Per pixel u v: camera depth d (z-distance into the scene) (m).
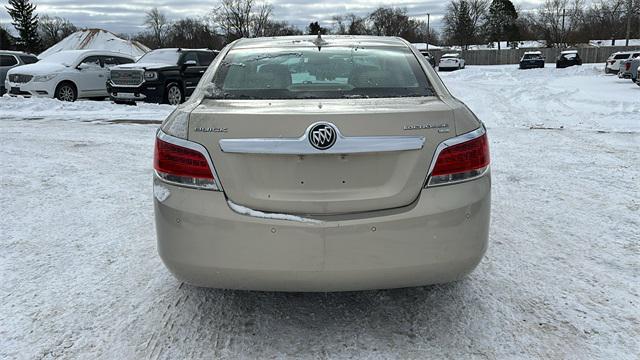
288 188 2.73
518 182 6.49
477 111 14.15
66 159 7.96
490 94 19.44
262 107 2.87
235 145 2.70
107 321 3.28
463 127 2.88
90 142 9.52
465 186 2.83
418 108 2.83
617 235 4.65
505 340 3.05
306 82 3.34
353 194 2.74
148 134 10.51
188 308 3.44
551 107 14.83
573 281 3.77
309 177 2.72
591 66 46.47
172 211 2.81
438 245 2.77
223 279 2.81
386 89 3.27
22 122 12.37
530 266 4.02
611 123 11.64
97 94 17.42
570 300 3.50
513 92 20.02
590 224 4.94
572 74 36.16
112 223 5.05
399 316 3.34
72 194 6.02
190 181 2.79
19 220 5.11
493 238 4.60
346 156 2.71
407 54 3.73
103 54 17.73
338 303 3.51
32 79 16.09
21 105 14.77
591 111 13.67
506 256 4.21
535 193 6.00
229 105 2.97
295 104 2.93
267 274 2.75
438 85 3.37
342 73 3.43
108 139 9.86
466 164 2.84
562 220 5.06
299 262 2.72
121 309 3.42
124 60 18.27
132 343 3.05
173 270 2.89
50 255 4.27
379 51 3.75
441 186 2.79
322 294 3.63
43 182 6.54
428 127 2.78
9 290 3.67
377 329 3.20
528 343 3.02
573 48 68.25
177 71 16.02
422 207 2.76
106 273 3.95
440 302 3.50
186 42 84.12
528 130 10.73
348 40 4.03
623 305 3.42
